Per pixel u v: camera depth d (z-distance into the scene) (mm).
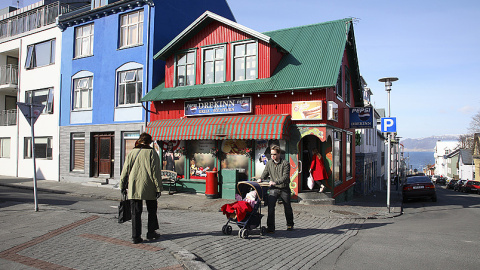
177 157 15133
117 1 18766
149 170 6016
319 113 12141
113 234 6703
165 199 13328
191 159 14812
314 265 5387
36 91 22516
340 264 5445
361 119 15727
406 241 7109
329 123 12984
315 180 12742
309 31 15438
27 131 22828
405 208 15461
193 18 19766
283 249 6254
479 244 6824
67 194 15516
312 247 6504
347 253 6105
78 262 5094
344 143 16625
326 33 14883
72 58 20094
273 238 7117
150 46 16844
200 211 11305
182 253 5402
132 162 6047
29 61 23000
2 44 24984
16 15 24297
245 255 5711
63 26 20578
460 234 7930
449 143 108750
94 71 18969
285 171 7574
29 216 8422
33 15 23266
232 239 6723
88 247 5832
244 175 13625
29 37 23094
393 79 12570
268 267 5188
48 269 4809
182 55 15508
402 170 66438
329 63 13102
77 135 19719
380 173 39719
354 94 19859
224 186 13414
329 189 13430
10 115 24625
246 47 14055
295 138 12766
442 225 9469
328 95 12773
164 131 14516
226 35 14375
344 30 14648
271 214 7480
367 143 28453
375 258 5785
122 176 6066
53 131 20875
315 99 12555
